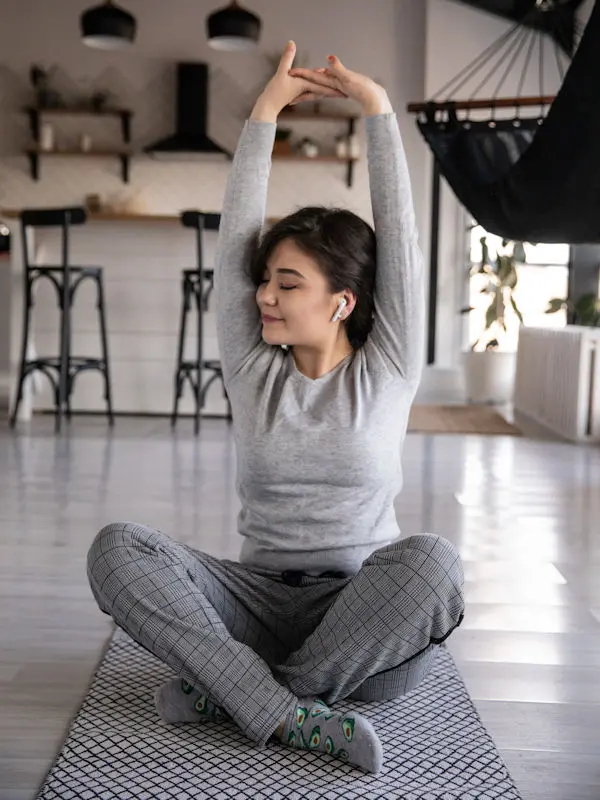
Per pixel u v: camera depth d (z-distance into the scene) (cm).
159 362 598
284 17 753
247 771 138
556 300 721
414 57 750
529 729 160
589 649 200
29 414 574
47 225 530
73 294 558
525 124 451
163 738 150
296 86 154
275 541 154
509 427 579
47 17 754
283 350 159
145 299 591
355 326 156
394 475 155
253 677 143
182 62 745
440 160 457
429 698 169
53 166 765
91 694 168
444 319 769
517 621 217
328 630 145
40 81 750
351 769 140
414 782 137
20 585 237
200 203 765
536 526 317
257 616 158
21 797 132
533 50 733
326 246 145
